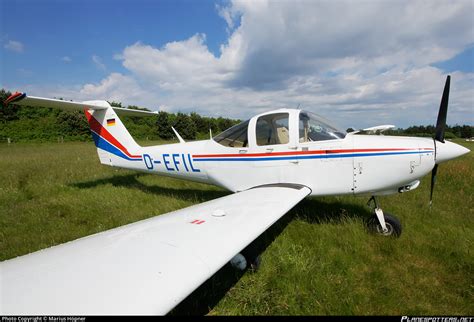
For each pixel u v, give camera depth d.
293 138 3.80
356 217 4.18
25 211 4.75
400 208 4.65
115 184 7.03
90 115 6.17
